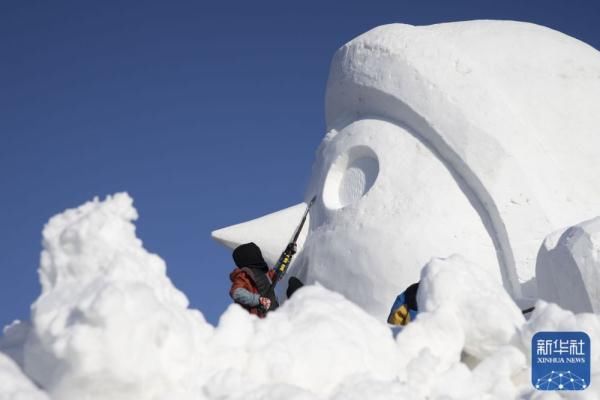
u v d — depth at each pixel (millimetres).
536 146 17312
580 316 8219
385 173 17875
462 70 17891
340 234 17906
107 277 6203
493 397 7375
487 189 16875
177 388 5980
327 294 7797
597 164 17562
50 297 6297
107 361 5684
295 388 6242
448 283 8484
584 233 12969
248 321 6883
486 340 8211
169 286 6770
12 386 6004
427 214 17047
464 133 17250
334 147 19328
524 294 16172
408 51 18422
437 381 7277
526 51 18594
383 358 7289
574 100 18094
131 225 6887
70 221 6695
